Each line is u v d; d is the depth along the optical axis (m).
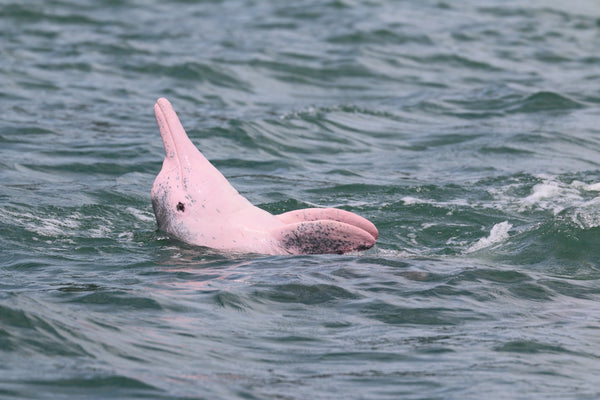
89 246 37.78
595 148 60.12
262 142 60.84
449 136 63.62
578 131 63.72
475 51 91.44
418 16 106.62
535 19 107.31
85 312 28.05
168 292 30.61
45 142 59.56
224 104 72.12
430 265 34.25
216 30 99.31
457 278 32.47
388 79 81.19
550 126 65.19
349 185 50.81
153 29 99.44
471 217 44.25
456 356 25.20
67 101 71.69
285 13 108.25
